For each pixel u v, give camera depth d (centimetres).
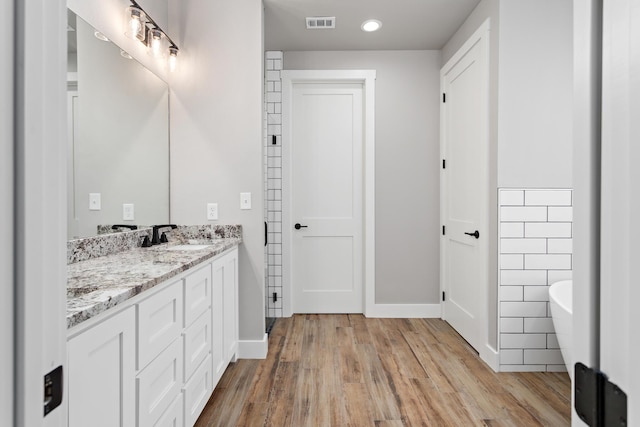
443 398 206
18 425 33
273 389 215
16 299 33
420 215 350
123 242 199
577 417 38
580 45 37
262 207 257
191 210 257
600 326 34
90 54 173
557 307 207
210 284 191
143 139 223
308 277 361
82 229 166
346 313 362
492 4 243
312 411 192
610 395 33
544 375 234
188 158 256
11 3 32
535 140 235
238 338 257
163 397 136
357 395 208
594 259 35
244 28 255
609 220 33
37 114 35
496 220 240
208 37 256
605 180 33
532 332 238
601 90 35
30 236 34
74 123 161
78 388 88
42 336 36
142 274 131
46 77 36
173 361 146
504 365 238
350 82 355
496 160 238
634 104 30
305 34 315
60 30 39
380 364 248
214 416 188
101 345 98
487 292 252
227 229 253
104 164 183
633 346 30
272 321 338
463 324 296
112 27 193
